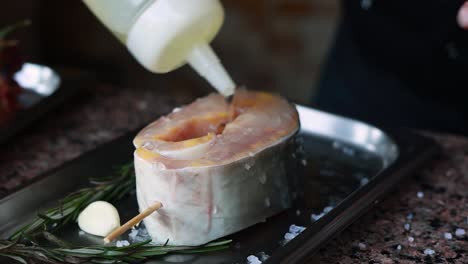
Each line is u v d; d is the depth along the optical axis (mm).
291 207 580
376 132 659
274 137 548
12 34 1155
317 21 1242
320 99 851
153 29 550
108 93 771
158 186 523
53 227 555
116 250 518
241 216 542
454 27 752
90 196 571
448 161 653
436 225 569
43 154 660
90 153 621
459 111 783
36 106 694
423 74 782
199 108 584
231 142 540
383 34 787
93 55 1357
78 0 1326
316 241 516
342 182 615
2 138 648
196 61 576
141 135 554
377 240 553
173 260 523
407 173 600
